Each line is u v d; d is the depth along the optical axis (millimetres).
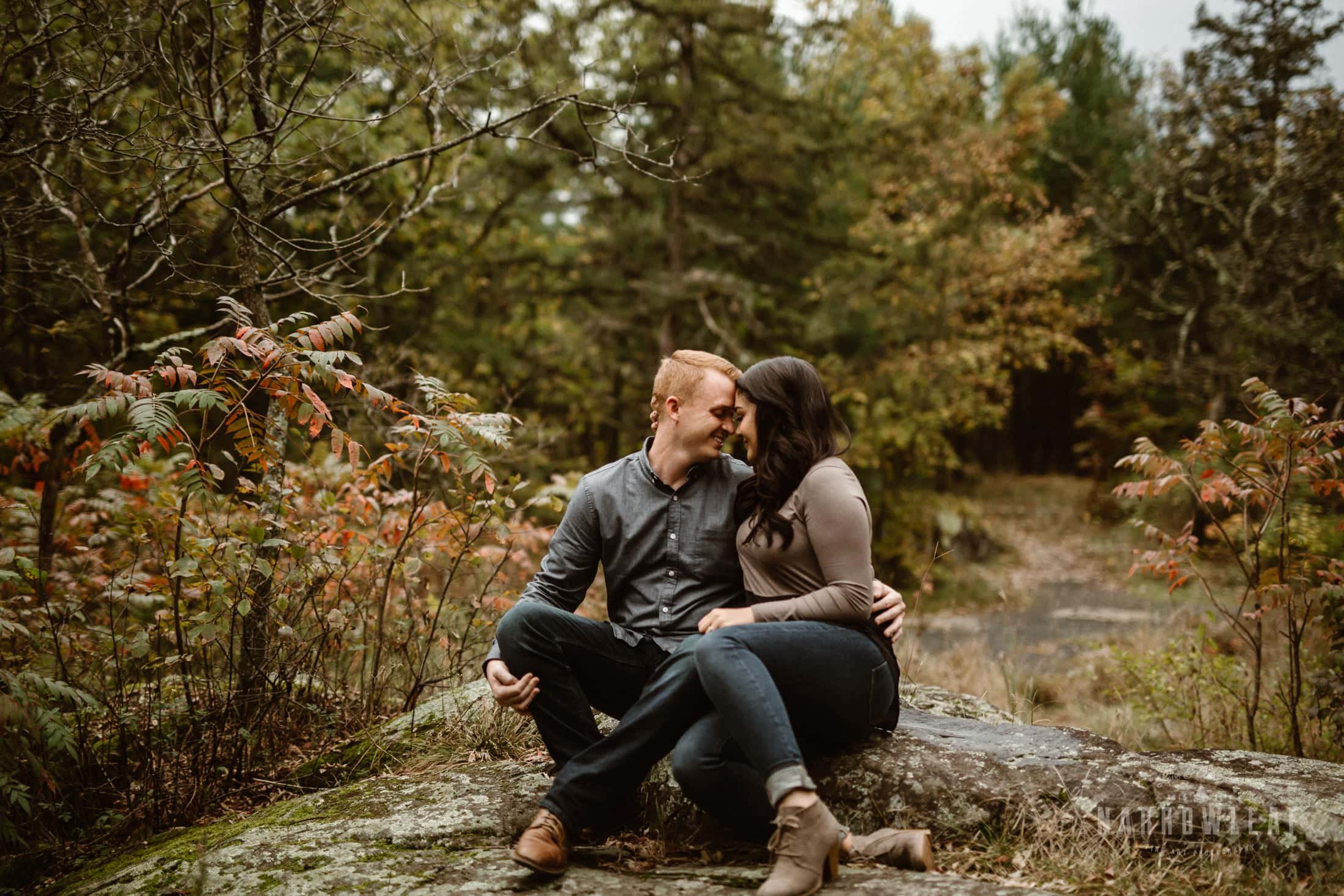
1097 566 14250
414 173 8477
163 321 7570
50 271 4160
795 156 11289
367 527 3727
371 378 4594
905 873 1868
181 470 4113
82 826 2695
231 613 2752
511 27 4996
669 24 10078
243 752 2906
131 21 3102
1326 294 11969
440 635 3520
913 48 13094
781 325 13289
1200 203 13430
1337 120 11406
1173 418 15523
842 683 2062
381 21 3781
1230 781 2100
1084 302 17609
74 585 3348
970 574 13477
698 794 1962
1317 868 1861
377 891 1905
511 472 6156
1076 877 1939
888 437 12953
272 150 3254
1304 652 4141
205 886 2008
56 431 3980
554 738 2207
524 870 1979
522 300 12094
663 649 2254
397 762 2803
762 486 2133
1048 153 17406
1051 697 5645
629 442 13227
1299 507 6039
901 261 13438
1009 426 22094
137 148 3199
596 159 3740
